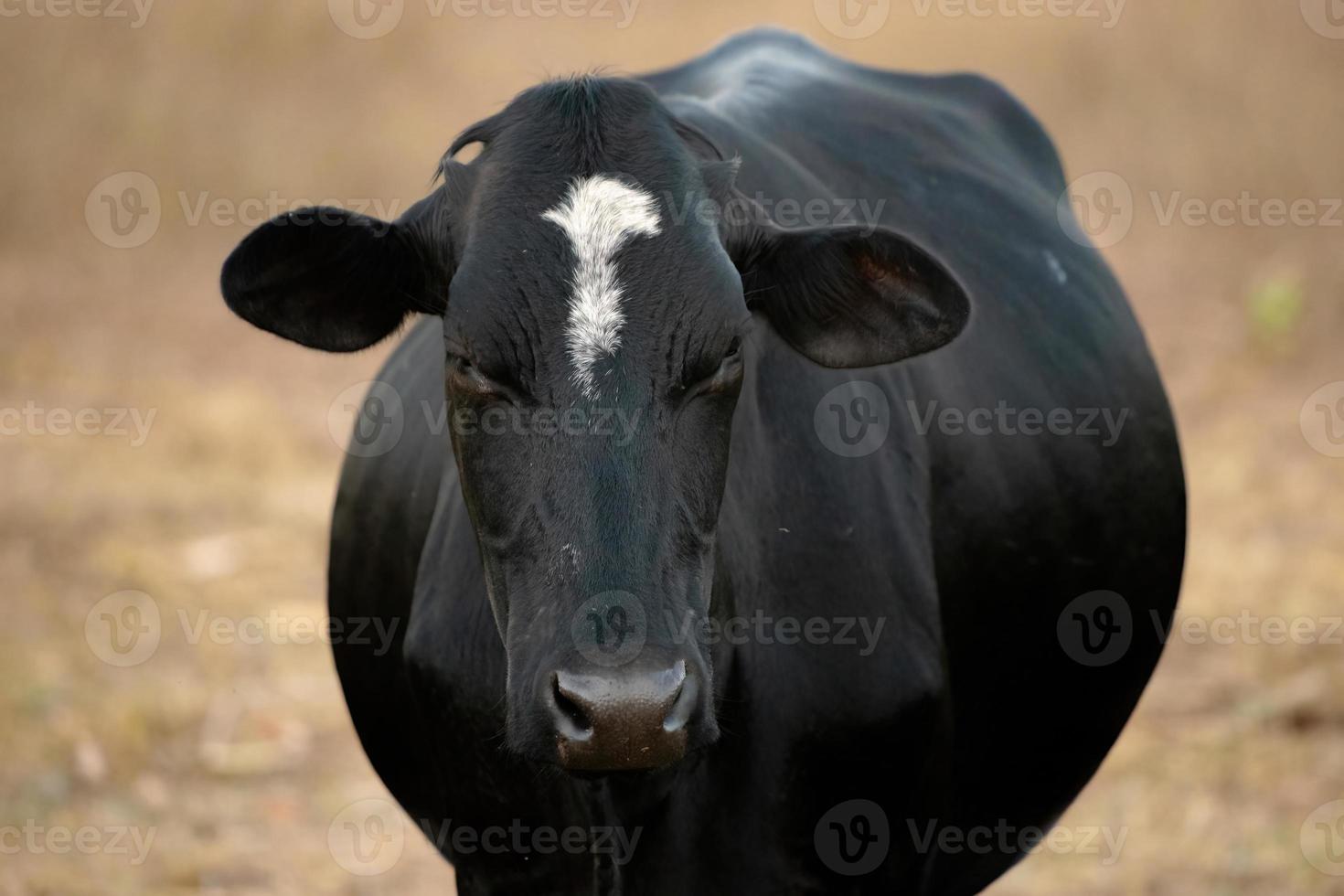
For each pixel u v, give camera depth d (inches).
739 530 391.2
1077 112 1967.3
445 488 425.7
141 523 1100.5
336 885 701.9
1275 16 2053.4
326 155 1868.8
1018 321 490.0
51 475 1173.1
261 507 1149.1
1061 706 496.7
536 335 336.8
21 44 1931.6
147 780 782.5
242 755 813.9
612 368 333.7
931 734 416.2
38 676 863.1
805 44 570.3
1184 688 868.0
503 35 2190.0
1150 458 526.9
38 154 1830.7
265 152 1862.7
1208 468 1178.0
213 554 1060.5
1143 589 523.8
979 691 460.8
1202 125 1923.0
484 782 409.4
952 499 446.0
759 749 394.3
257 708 861.2
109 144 1854.1
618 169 353.4
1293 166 1851.6
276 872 708.7
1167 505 534.9
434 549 419.8
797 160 466.3
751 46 558.9
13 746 788.6
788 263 378.0
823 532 404.5
